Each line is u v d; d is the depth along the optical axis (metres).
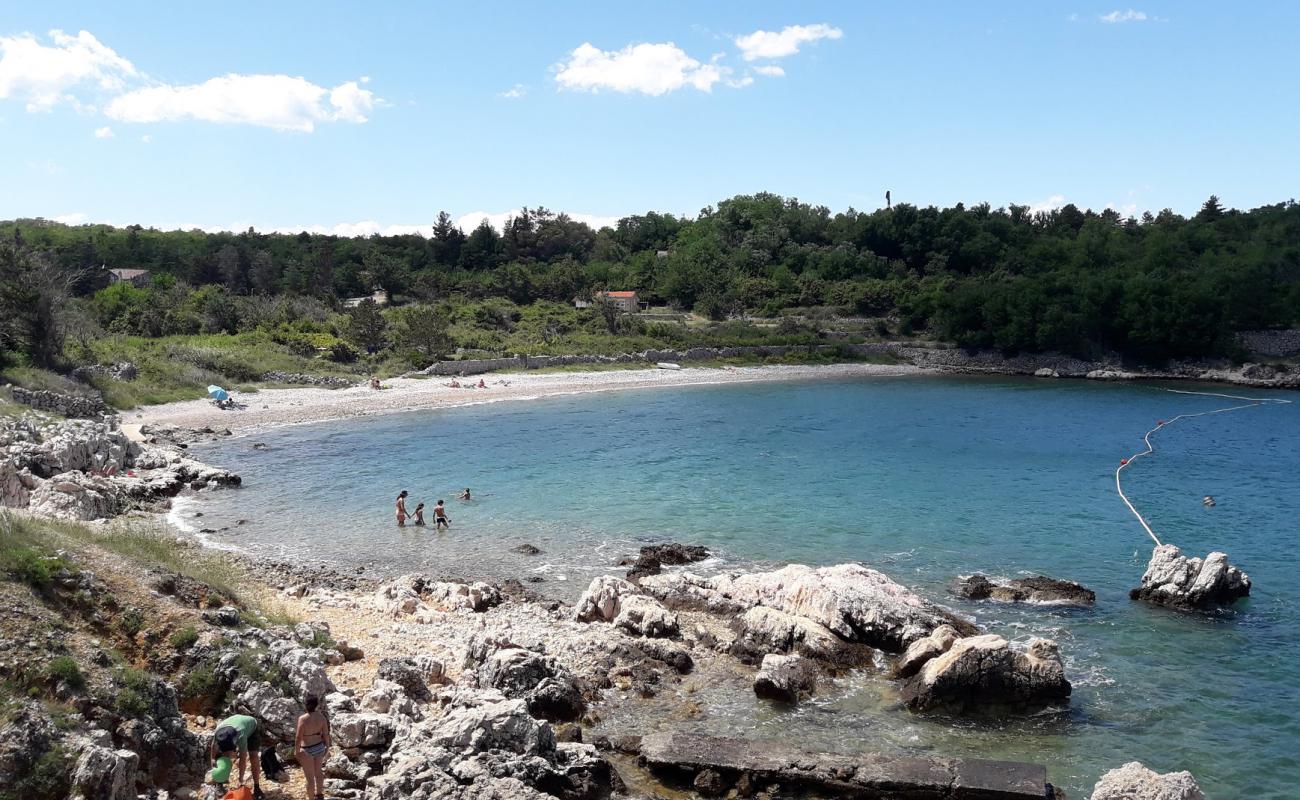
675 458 60.53
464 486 51.59
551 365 114.62
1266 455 62.75
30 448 42.31
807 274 167.75
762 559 38.03
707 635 28.70
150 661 19.12
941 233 181.12
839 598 28.91
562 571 36.38
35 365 69.50
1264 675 26.62
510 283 155.00
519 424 75.31
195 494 48.34
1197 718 24.00
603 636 28.00
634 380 109.50
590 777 19.42
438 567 36.69
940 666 24.36
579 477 54.22
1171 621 31.00
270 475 53.78
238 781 17.08
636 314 150.12
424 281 153.62
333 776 17.91
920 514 45.56
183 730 17.45
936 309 141.50
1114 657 27.92
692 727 23.14
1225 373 116.75
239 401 81.62
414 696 22.55
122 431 58.78
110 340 90.44
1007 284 142.12
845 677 26.25
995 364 131.12
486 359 109.56
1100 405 92.12
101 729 16.03
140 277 148.62
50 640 17.62
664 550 38.06
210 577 26.05
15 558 19.48
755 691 24.95
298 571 34.84
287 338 106.75
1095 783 20.70
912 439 69.31
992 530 42.66
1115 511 46.34
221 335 106.62
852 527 43.03
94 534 25.06
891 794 19.61
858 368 129.62
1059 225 193.12
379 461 58.56
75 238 171.38
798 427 75.19
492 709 19.28
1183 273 130.50
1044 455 62.56
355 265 166.88
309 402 83.19
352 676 23.02
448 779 16.98
